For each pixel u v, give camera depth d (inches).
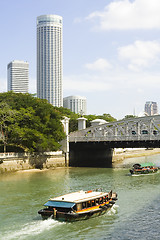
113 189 1846.7
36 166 2849.4
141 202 1508.4
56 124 2970.0
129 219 1246.9
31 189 1840.6
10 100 3127.5
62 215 1192.8
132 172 2497.5
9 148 2935.5
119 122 3149.6
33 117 2751.0
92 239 1048.2
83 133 3393.2
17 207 1418.6
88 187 1913.1
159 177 2354.8
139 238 1056.8
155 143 2918.3
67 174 2544.3
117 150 4389.8
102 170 2844.5
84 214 1211.9
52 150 3029.0
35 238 1051.9
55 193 1722.4
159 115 2901.1
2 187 1907.0
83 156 3587.6
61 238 1055.6
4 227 1152.2
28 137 2625.5
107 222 1213.1
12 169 2591.0
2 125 2682.1
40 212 1226.6
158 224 1187.3
